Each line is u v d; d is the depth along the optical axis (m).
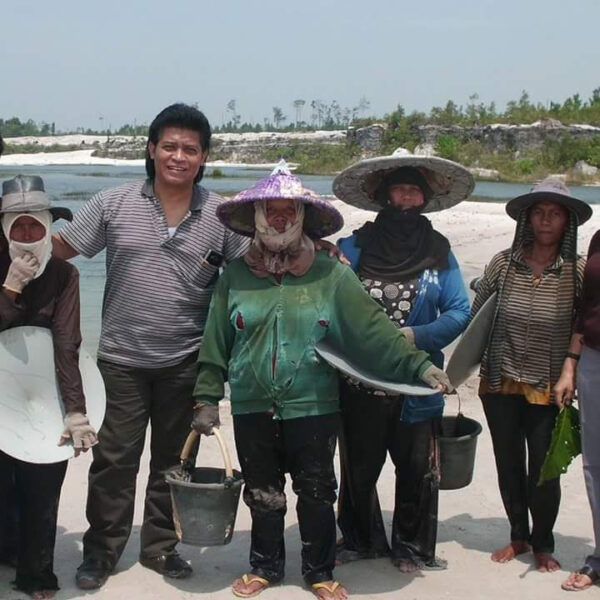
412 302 4.39
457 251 18.55
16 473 4.07
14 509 4.42
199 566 4.70
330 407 4.15
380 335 4.11
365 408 4.41
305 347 4.07
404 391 4.05
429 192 4.57
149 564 4.57
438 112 98.06
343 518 4.76
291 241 4.01
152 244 4.32
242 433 4.20
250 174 82.25
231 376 4.18
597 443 4.39
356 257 4.50
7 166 117.00
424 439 4.45
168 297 4.33
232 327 4.16
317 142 130.88
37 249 3.91
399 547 4.65
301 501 4.20
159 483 4.52
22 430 3.96
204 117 4.32
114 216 4.36
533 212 4.48
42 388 4.05
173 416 4.45
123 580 4.45
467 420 4.84
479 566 4.71
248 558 4.82
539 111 92.50
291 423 4.12
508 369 4.55
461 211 27.66
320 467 4.15
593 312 4.32
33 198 3.85
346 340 4.17
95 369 4.18
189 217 4.34
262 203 4.01
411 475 4.52
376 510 4.78
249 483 4.29
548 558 4.67
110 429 4.38
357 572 4.59
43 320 4.06
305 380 4.08
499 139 90.56
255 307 4.08
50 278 4.05
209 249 4.37
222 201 4.43
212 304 4.20
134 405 4.38
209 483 4.35
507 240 20.41
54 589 4.24
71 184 56.50
